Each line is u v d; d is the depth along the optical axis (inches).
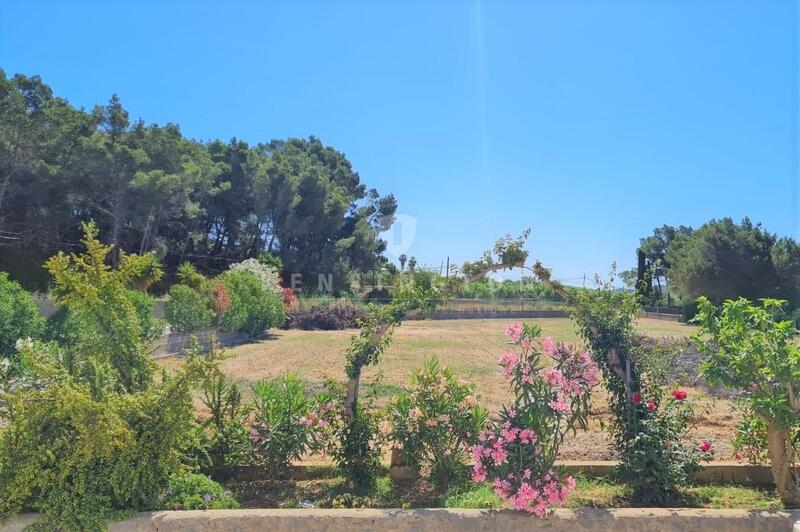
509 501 176.9
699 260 1503.4
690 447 226.5
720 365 198.1
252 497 201.2
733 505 195.8
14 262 1254.3
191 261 1750.7
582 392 194.5
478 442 193.8
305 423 213.8
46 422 170.9
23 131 1166.3
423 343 789.2
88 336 203.0
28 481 162.4
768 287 1472.7
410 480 218.7
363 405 227.0
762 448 215.6
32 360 180.4
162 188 1365.7
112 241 1402.6
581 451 258.8
